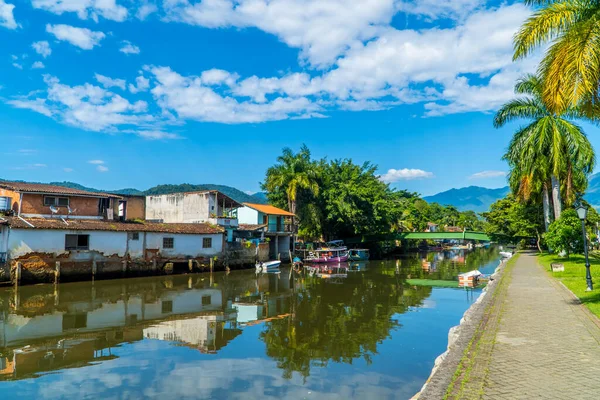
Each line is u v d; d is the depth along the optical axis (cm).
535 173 3522
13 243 2923
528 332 1030
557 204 3206
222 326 1753
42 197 3378
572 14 1440
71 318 1919
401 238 7081
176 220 4950
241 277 3809
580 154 3022
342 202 6053
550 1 1596
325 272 4300
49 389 1048
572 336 985
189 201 4881
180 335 1602
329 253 5431
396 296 2567
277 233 5338
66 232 3188
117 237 3509
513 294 1666
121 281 3400
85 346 1444
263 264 4475
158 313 2042
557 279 2130
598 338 963
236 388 1061
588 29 1248
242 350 1399
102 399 988
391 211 7075
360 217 6284
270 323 1806
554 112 1413
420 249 9900
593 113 1465
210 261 4166
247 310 2119
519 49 1531
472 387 670
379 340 1518
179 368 1214
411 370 1199
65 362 1265
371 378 1134
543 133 3050
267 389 1055
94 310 2125
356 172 6756
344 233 7025
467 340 966
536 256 4400
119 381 1106
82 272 3272
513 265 3191
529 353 853
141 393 1025
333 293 2727
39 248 3039
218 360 1291
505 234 6353
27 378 1127
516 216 5322
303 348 1422
